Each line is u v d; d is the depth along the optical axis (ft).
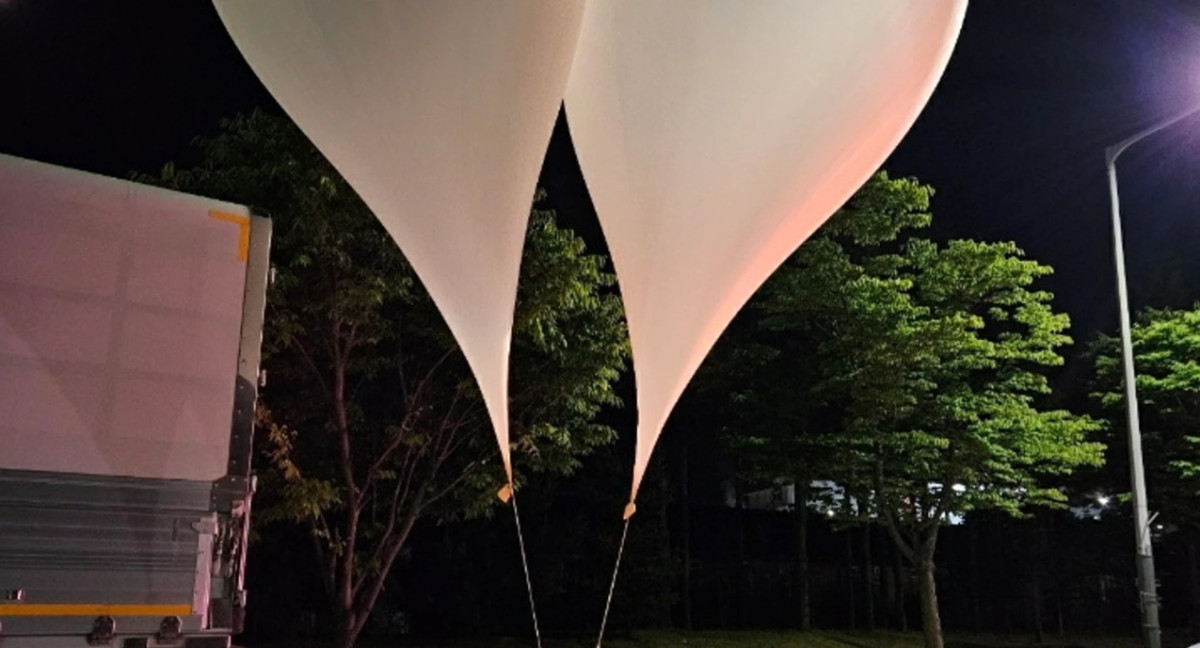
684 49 15.07
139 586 17.67
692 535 76.02
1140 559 49.65
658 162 15.67
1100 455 56.34
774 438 55.67
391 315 38.88
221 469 18.70
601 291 43.14
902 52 15.17
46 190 17.84
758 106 15.29
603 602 62.75
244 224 19.69
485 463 39.19
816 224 16.66
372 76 14.67
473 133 14.84
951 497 54.34
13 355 17.22
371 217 35.04
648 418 16.90
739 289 16.52
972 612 86.69
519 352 38.93
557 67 14.43
